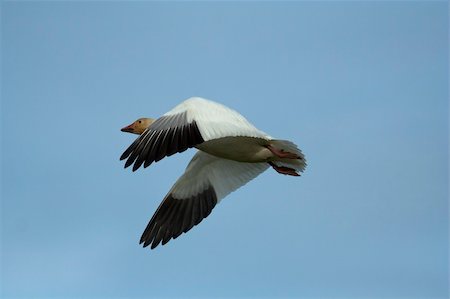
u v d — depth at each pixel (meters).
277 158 15.80
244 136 15.12
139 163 13.52
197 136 13.44
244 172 16.80
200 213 16.78
